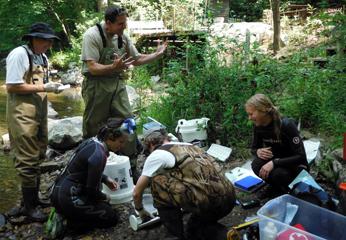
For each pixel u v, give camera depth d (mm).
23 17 14695
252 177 3645
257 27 10047
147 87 7234
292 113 4703
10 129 3332
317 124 4602
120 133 3076
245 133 4527
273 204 2643
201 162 2713
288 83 4809
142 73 7953
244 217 3191
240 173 3760
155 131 2924
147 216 3076
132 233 3117
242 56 4918
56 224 3131
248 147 4379
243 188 3553
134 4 12766
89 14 14406
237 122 4477
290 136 3119
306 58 5664
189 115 4875
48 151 4914
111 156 3588
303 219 2707
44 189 4020
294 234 2367
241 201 3406
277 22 8641
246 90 4496
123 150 3797
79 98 8922
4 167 4793
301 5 11875
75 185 3096
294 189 2971
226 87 4609
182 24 10836
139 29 11422
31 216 3414
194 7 9273
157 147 2885
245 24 10422
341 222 2572
